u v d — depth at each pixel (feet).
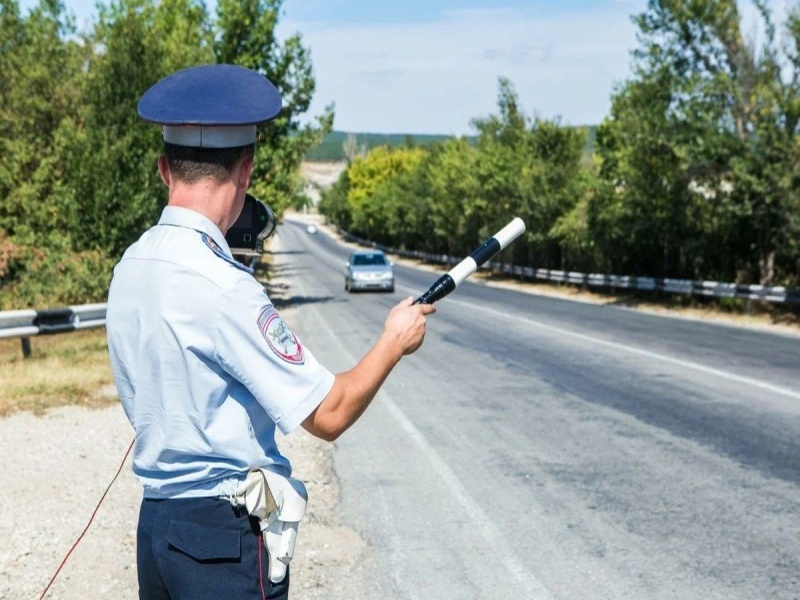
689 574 16.05
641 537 18.04
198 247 6.46
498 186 131.13
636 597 15.06
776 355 45.80
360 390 6.65
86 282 61.31
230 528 6.57
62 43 83.41
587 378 38.78
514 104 142.51
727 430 27.73
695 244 80.74
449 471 23.43
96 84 64.13
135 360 6.53
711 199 76.43
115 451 24.97
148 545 6.75
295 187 101.81
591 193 101.96
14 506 19.79
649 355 46.24
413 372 41.39
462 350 49.67
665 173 79.20
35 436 26.61
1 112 77.30
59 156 73.10
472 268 7.73
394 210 247.91
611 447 25.84
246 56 88.69
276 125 90.27
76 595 15.08
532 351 48.88
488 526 18.88
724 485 21.66
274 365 6.31
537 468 23.58
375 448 26.16
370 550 17.53
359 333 62.08
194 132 6.53
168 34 87.04
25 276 64.44
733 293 72.90
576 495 21.03
